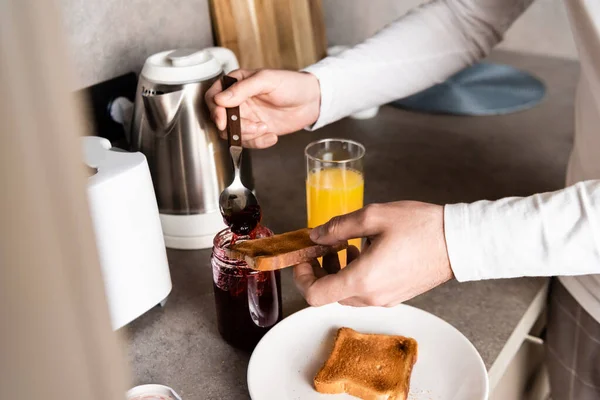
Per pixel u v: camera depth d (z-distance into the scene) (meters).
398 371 0.61
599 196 0.54
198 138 0.79
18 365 0.17
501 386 0.77
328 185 0.81
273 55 1.22
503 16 0.91
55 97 0.16
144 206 0.65
